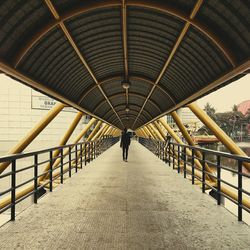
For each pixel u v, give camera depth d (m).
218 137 8.33
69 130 12.91
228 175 20.55
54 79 6.97
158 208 5.55
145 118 25.73
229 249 3.52
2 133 38.03
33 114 39.31
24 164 24.34
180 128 11.88
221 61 5.36
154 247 3.56
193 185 8.25
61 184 8.29
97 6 4.50
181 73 7.61
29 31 4.52
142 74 9.73
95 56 7.35
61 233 4.05
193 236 3.97
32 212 5.19
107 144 30.75
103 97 13.95
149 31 5.92
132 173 10.78
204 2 4.07
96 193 6.98
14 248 3.51
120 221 4.66
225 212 5.27
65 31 5.14
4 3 3.70
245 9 3.82
